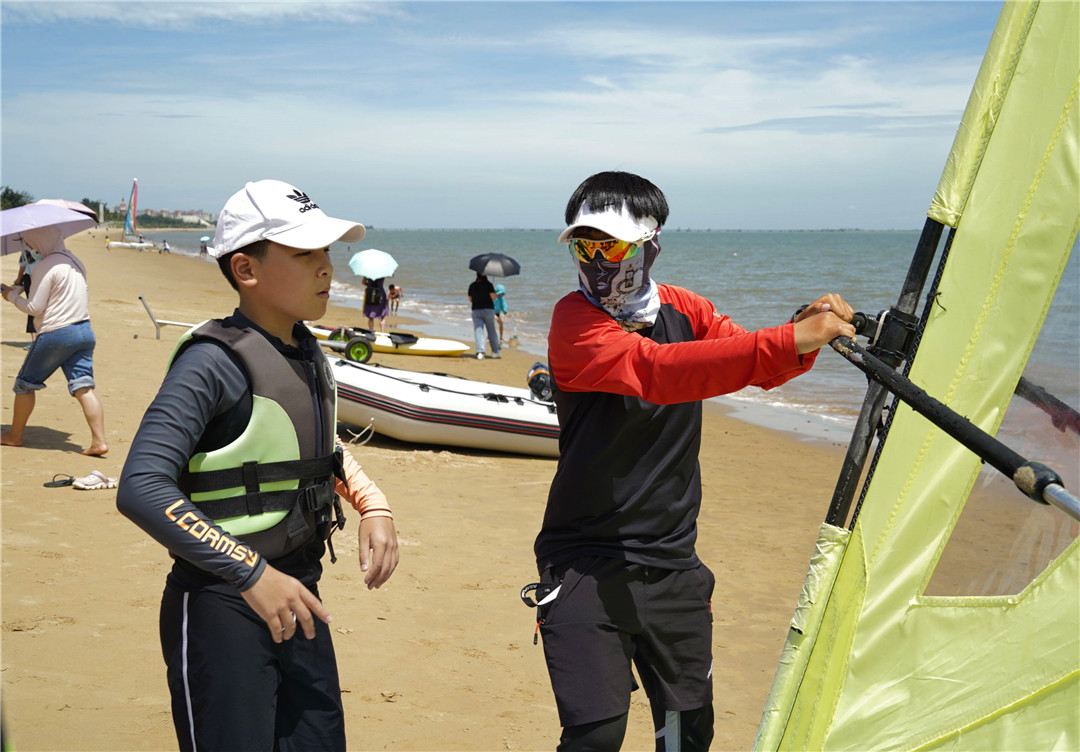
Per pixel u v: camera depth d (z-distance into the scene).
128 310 17.59
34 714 3.12
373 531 2.15
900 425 1.84
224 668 1.88
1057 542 1.72
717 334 2.52
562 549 2.29
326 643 2.09
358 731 3.30
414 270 52.50
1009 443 1.83
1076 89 1.73
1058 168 1.75
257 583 1.73
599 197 2.21
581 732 2.17
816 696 1.91
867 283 38.50
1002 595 1.75
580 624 2.20
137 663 3.57
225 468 1.90
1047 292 1.77
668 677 2.35
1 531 4.83
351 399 8.09
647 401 2.08
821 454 9.50
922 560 1.84
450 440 8.27
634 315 2.30
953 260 1.82
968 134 1.81
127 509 1.70
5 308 14.55
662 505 2.28
